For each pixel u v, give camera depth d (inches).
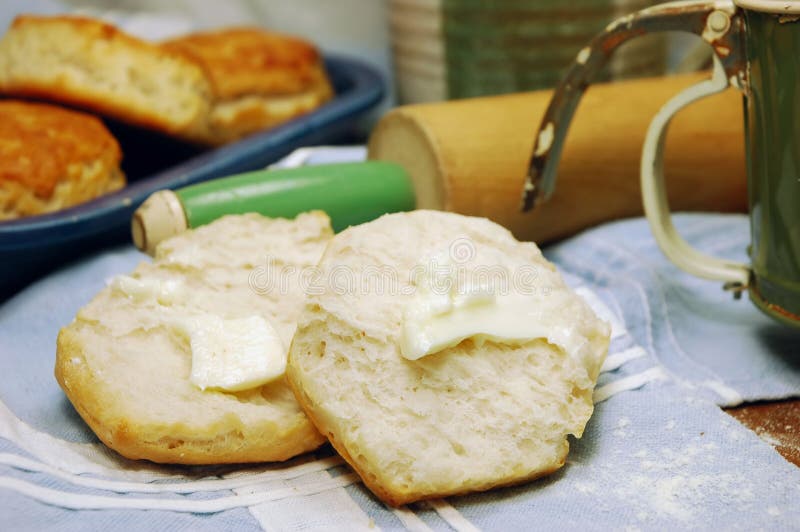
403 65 24.0
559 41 21.6
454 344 13.8
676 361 15.9
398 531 13.2
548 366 14.1
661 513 13.3
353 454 13.5
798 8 13.9
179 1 27.7
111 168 19.1
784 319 15.2
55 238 17.4
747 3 14.3
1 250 17.1
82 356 14.4
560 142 16.9
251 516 13.3
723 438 14.1
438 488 13.4
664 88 18.6
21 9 24.5
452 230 14.7
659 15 15.2
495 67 22.0
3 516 13.1
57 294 16.8
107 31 19.9
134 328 14.7
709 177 18.4
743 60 14.7
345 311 13.9
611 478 13.8
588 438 14.2
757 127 14.8
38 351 15.8
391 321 13.9
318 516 13.3
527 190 17.3
